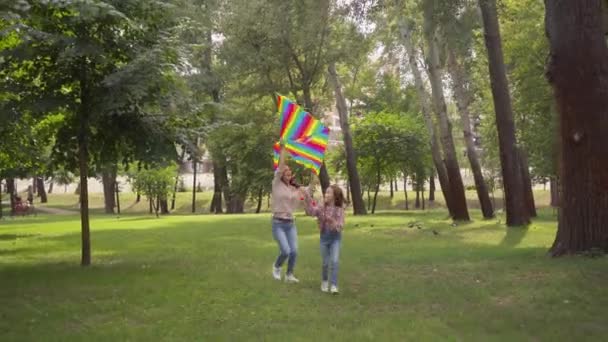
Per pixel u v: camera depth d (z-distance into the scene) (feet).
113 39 34.60
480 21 67.26
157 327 21.52
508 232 59.00
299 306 25.12
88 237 37.96
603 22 34.19
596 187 33.65
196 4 92.22
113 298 26.61
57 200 199.41
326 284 28.32
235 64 92.63
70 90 36.01
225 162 137.08
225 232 63.41
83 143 36.78
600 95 33.50
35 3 29.58
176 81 35.86
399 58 96.99
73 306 24.99
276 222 30.45
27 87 34.45
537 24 83.61
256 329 21.25
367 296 26.99
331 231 27.76
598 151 33.58
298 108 30.30
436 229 63.62
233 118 112.16
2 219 118.62
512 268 32.76
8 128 40.68
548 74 35.09
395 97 156.56
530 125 97.55
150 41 35.83
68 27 33.30
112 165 39.83
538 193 170.40
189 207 181.27
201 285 29.53
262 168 124.88
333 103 124.57
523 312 23.26
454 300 25.73
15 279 31.86
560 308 23.75
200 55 95.66
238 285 29.55
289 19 79.15
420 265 35.99
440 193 193.77
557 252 35.29
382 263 37.14
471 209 139.85
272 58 90.63
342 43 90.12
